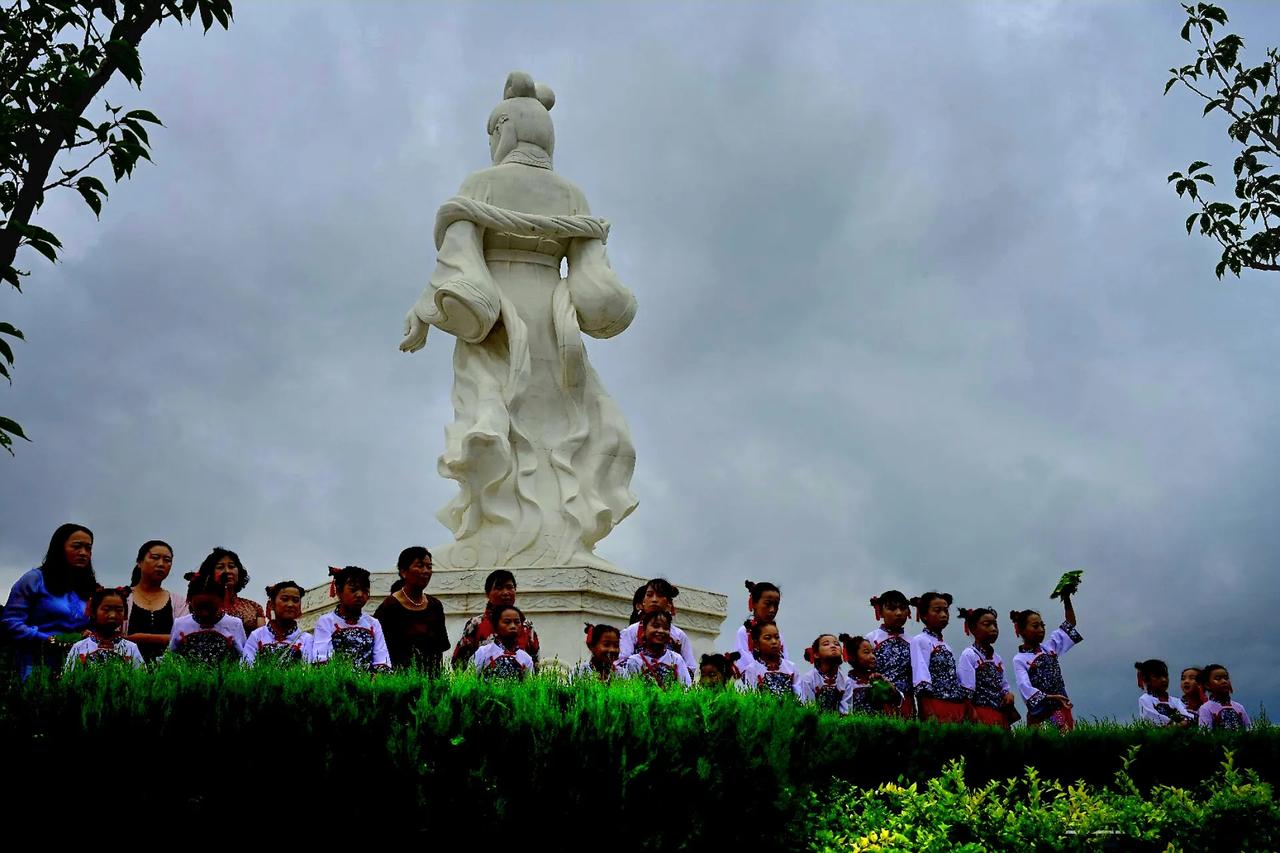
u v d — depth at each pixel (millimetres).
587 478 17203
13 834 5352
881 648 11922
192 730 5582
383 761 5723
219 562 9234
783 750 6574
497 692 6145
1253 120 11938
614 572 15539
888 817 6863
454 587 15383
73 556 8492
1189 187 12039
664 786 6148
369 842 5637
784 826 6531
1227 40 11852
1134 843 6809
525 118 18359
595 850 5938
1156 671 14492
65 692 5566
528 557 16422
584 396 17609
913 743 8211
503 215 17344
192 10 7719
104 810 5426
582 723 6105
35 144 7133
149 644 9109
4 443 7148
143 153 7469
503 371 17203
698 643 16516
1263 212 11930
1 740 5371
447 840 5703
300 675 6066
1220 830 6918
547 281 17953
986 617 12156
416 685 6062
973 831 6660
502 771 5855
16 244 6891
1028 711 12469
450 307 16797
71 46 7461
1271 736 9750
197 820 5516
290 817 5590
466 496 16594
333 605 15727
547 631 15039
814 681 11297
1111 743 9258
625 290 17625
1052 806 7109
